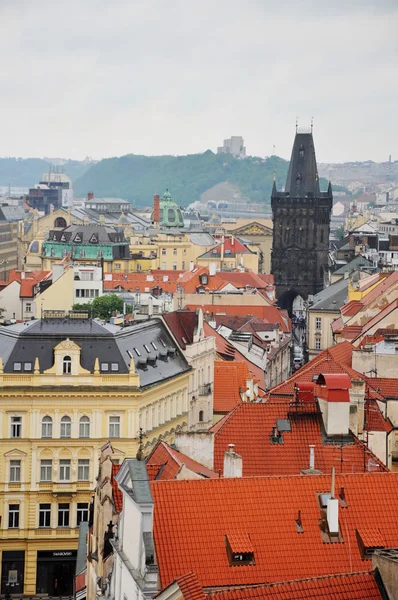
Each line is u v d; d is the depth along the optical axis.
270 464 127.38
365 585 77.88
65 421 178.88
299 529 94.62
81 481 178.62
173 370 198.62
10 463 177.88
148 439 184.50
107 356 181.62
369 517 96.50
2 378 177.25
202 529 93.06
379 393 155.25
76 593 137.00
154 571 90.12
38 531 177.75
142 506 91.81
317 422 129.88
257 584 85.44
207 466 125.50
